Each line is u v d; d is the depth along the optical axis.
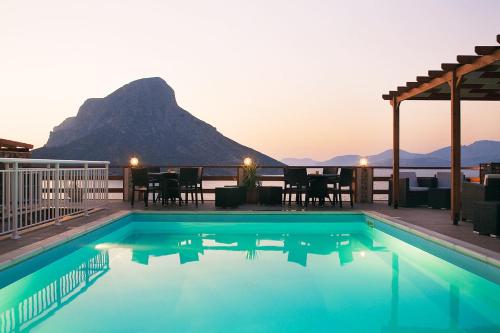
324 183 9.60
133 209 8.88
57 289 4.32
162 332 3.15
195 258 5.77
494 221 5.47
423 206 9.35
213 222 8.38
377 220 7.71
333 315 3.53
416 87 8.41
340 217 8.41
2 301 3.88
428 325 3.28
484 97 9.54
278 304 3.84
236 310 3.66
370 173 10.67
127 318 3.46
